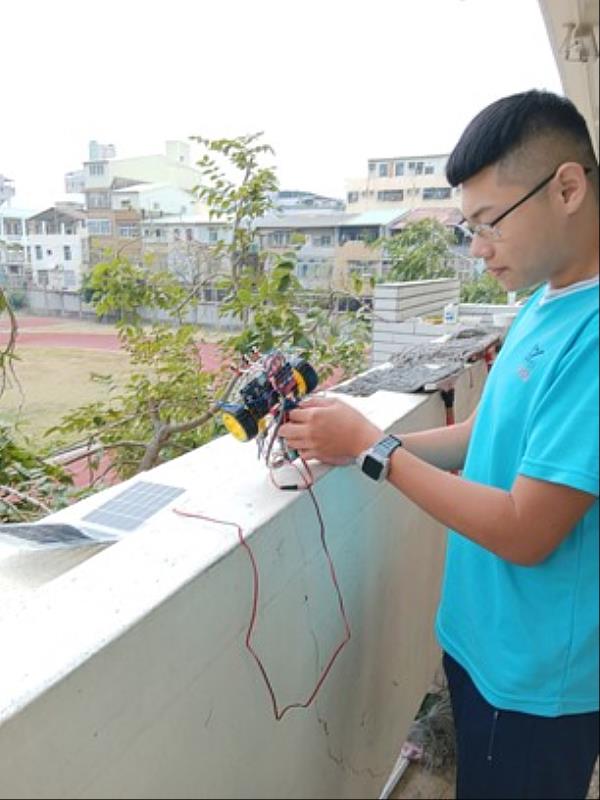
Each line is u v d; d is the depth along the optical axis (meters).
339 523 1.08
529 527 0.69
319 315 2.73
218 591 0.76
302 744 1.01
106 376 2.28
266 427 0.98
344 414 0.92
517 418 0.77
